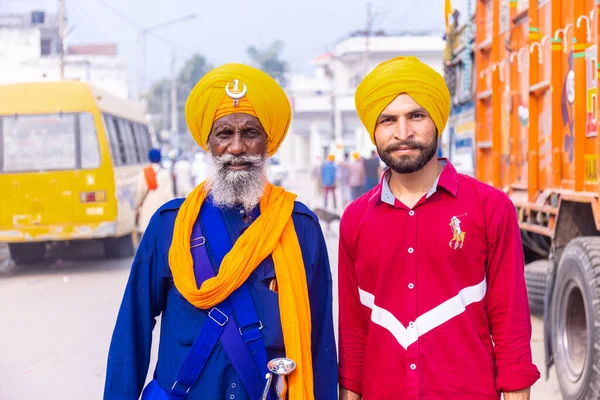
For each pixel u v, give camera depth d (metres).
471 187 2.93
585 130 5.07
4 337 7.79
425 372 2.88
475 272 2.89
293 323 2.74
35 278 11.89
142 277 2.87
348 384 3.12
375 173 21.73
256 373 2.71
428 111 2.87
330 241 15.23
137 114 16.84
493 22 7.14
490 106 7.53
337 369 2.99
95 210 12.05
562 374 5.10
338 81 54.09
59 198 12.02
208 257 2.77
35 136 12.07
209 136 2.89
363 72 51.25
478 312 2.91
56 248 15.72
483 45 7.65
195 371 2.72
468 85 8.37
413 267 2.91
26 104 12.09
